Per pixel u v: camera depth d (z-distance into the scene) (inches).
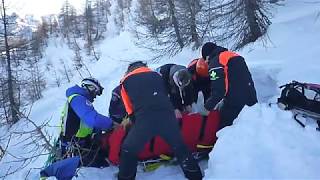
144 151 209.8
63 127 219.6
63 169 201.6
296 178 163.5
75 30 3415.4
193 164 188.7
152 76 192.9
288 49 479.2
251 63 422.3
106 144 217.0
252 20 593.6
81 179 207.3
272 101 269.9
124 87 193.2
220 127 215.6
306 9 653.9
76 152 218.7
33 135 323.6
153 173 208.7
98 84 219.6
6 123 830.5
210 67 216.8
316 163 165.6
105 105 485.7
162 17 928.3
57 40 3339.1
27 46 1025.5
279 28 565.3
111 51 1786.4
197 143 216.1
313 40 478.0
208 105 213.0
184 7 822.5
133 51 1307.8
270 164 172.4
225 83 212.2
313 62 358.6
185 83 222.8
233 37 644.1
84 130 218.1
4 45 952.3
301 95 211.8
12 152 422.3
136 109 187.0
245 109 202.5
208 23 669.3
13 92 928.3
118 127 214.2
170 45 872.9
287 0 738.8
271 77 329.4
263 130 186.4
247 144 183.9
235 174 175.2
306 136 178.2
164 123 185.0
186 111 231.3
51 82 1814.7
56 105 783.7
